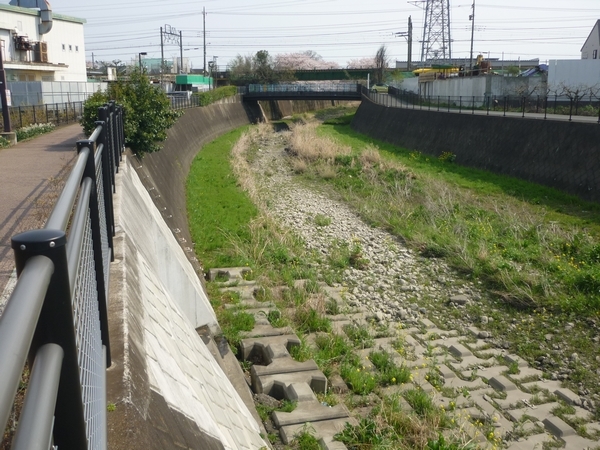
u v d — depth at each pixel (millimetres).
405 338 10883
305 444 6980
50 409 1375
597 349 10367
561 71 38031
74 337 1925
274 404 8023
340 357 9625
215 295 11688
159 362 4645
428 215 19250
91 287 3369
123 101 14922
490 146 27672
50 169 12383
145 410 3514
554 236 15977
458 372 9703
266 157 34938
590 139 21297
